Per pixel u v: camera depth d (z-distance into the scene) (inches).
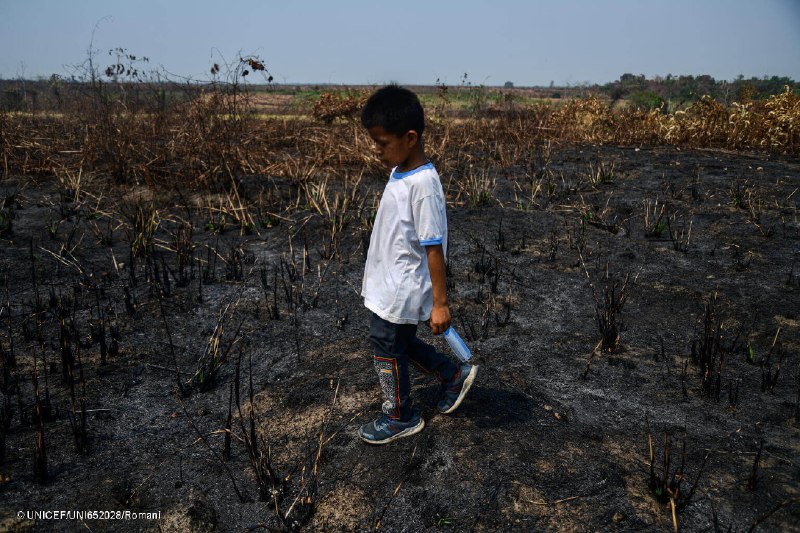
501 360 122.7
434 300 83.7
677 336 133.4
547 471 86.5
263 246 195.8
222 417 104.8
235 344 131.6
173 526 80.3
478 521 78.6
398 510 81.3
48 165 278.7
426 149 335.0
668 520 77.5
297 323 141.3
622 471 86.9
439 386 109.6
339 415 103.2
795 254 176.4
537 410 103.3
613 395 109.4
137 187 257.3
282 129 379.2
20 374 116.2
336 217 220.7
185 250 180.5
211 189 250.7
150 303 149.9
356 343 131.0
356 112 394.9
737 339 128.4
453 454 90.4
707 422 99.9
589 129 410.0
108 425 101.7
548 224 215.9
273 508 82.7
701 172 277.6
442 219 82.2
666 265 175.2
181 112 302.0
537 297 156.2
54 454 93.5
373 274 87.8
